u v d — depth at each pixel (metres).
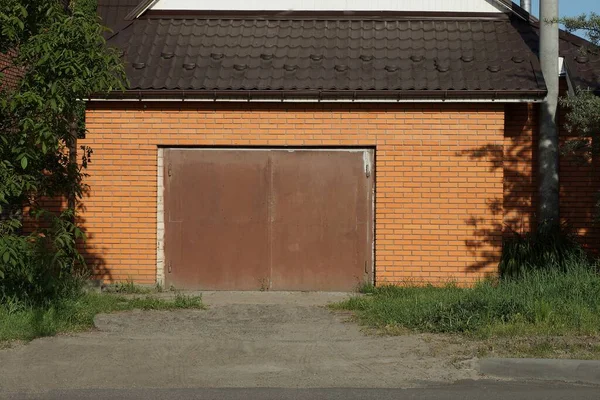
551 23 12.20
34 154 9.77
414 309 10.55
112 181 13.09
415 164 12.95
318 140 13.01
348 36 13.99
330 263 13.16
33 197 10.96
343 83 12.81
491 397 7.37
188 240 13.20
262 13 14.47
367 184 13.13
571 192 13.43
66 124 10.27
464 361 8.55
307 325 10.55
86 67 9.81
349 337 9.85
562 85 13.73
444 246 12.93
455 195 12.93
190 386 7.79
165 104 13.05
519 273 12.47
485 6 14.38
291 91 12.65
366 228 13.15
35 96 9.50
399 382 7.93
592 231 13.38
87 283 12.43
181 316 11.07
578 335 9.22
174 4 14.51
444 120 12.93
